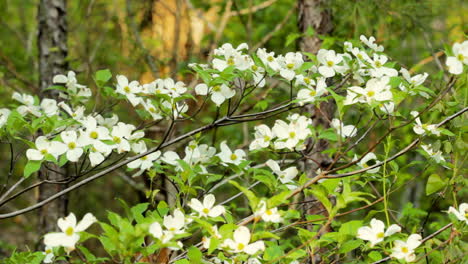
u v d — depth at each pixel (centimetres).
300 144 303
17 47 650
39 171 420
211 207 288
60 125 308
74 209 461
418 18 432
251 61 311
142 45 447
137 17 485
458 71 296
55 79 332
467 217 291
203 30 582
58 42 433
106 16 505
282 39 566
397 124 314
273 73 308
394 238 290
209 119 451
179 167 312
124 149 307
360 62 308
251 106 444
